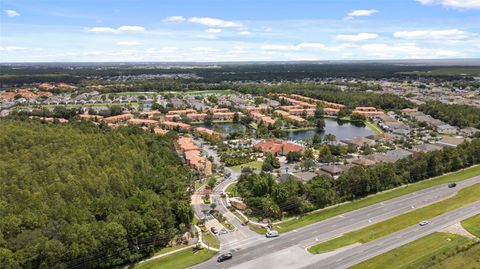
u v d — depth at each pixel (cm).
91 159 18512
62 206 13575
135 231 12975
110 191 15975
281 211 16125
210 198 18250
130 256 12600
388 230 14450
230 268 12025
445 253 12319
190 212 15225
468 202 17050
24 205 13750
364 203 17312
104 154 19400
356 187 17950
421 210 16275
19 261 10988
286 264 12181
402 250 12800
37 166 17162
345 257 12519
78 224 12625
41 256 11331
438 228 14525
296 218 15888
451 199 17462
